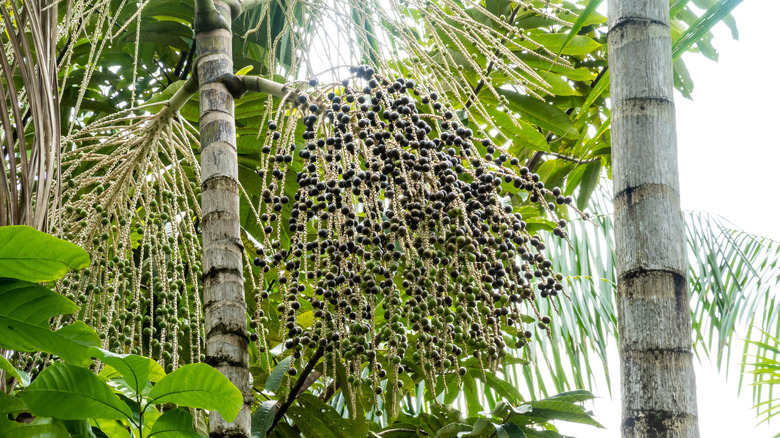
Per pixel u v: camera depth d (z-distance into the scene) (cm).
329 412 335
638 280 215
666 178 225
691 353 209
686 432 200
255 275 397
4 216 227
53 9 251
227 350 255
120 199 300
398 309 257
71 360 220
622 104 235
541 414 341
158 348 284
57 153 248
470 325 267
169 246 296
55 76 251
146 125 308
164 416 225
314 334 264
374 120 279
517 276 263
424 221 262
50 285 276
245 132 413
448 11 435
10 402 217
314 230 383
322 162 281
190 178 406
